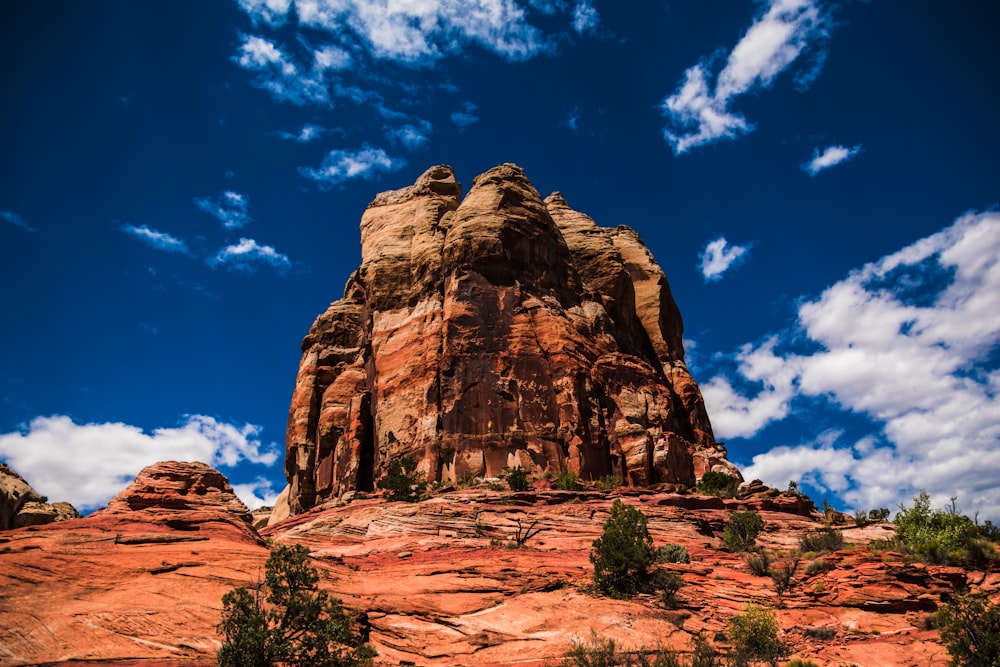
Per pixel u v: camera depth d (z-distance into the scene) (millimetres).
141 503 32750
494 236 70938
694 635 27219
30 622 22469
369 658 23062
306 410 78312
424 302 72188
